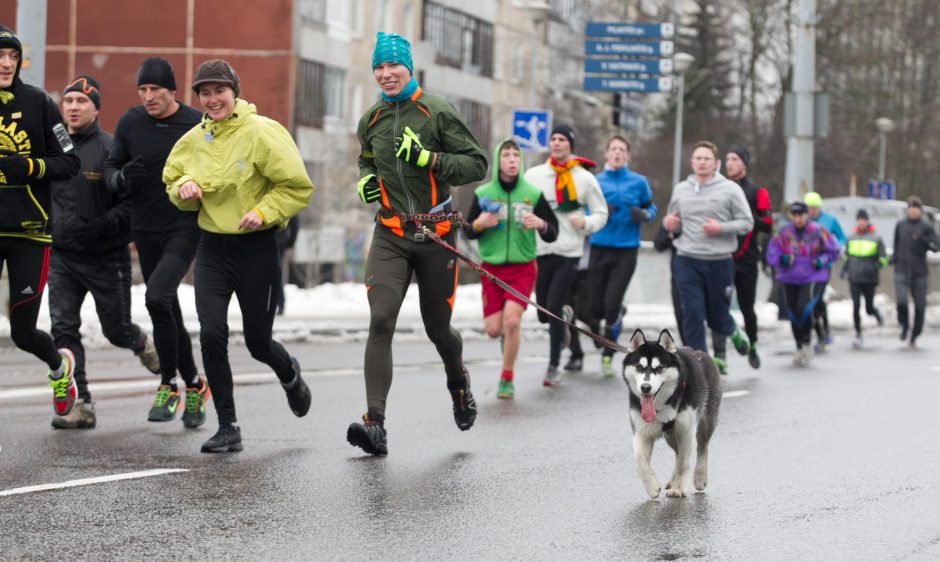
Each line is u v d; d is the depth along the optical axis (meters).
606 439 22.89
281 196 20.38
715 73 135.38
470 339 48.09
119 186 22.03
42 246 21.00
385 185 20.75
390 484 18.27
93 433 22.22
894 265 52.03
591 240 34.69
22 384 29.45
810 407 28.06
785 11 131.75
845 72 133.12
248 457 20.14
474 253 98.81
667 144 132.38
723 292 31.20
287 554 14.27
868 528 16.17
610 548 14.96
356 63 114.38
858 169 141.38
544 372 35.06
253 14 102.62
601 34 83.19
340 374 33.00
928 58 144.38
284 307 51.69
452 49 129.00
